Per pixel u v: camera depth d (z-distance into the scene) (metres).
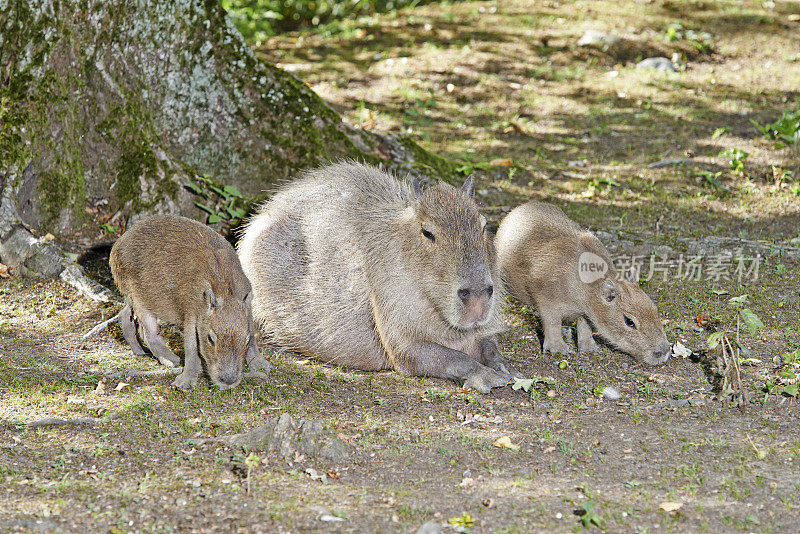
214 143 9.84
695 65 16.16
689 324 7.52
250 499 4.53
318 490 4.66
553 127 13.59
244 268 7.45
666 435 5.43
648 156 12.33
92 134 9.01
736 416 5.73
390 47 17.25
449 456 5.15
